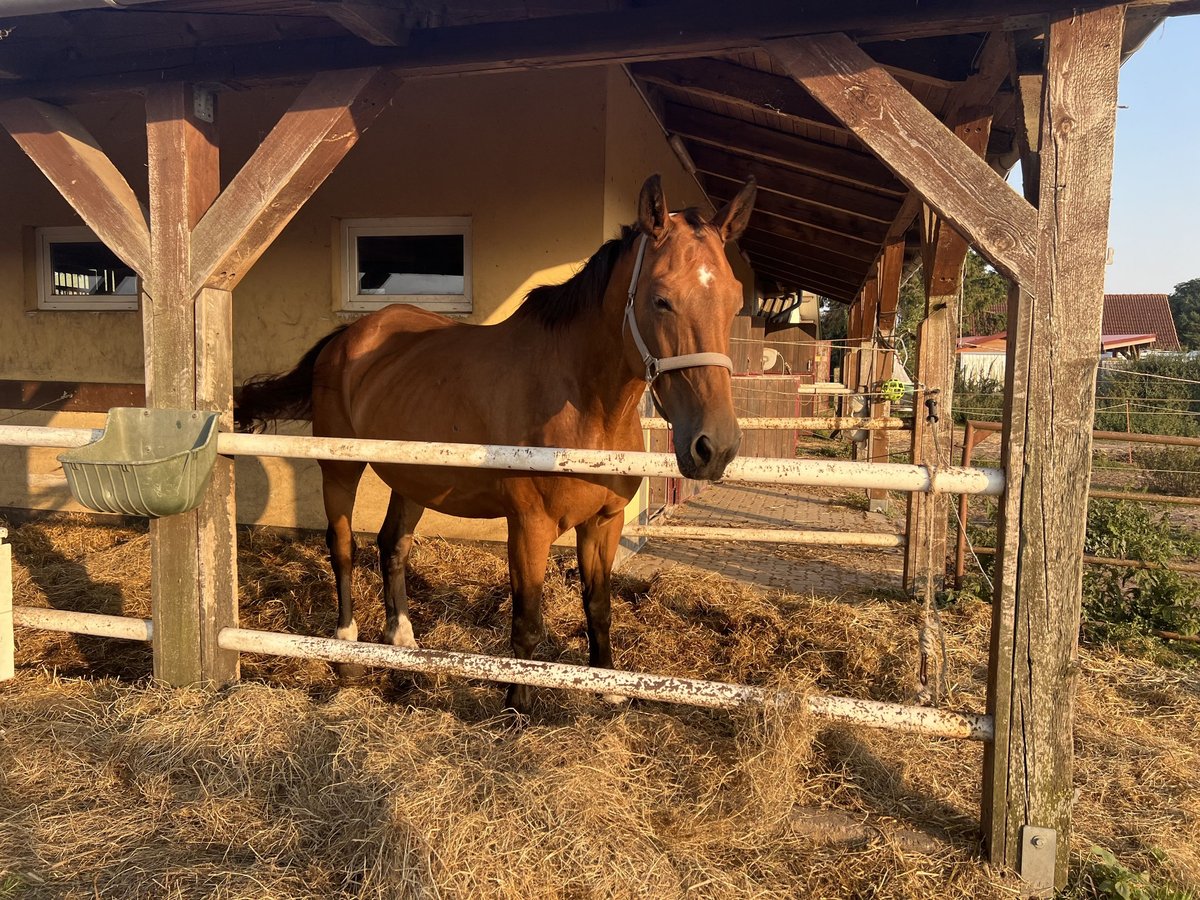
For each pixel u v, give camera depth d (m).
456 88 4.59
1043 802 1.92
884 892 1.85
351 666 3.06
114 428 2.40
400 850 1.73
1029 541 1.87
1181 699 3.02
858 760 2.32
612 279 2.29
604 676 2.21
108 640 3.39
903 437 16.05
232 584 2.65
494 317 4.70
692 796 2.11
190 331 2.49
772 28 1.96
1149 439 4.16
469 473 2.61
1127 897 1.82
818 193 5.36
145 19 2.37
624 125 4.65
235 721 2.31
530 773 2.03
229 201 2.41
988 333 28.72
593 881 1.74
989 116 3.13
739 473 2.05
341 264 4.96
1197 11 1.80
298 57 2.35
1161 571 3.84
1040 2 1.76
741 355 7.21
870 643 3.46
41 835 1.93
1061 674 1.89
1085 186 1.78
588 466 2.11
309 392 3.58
